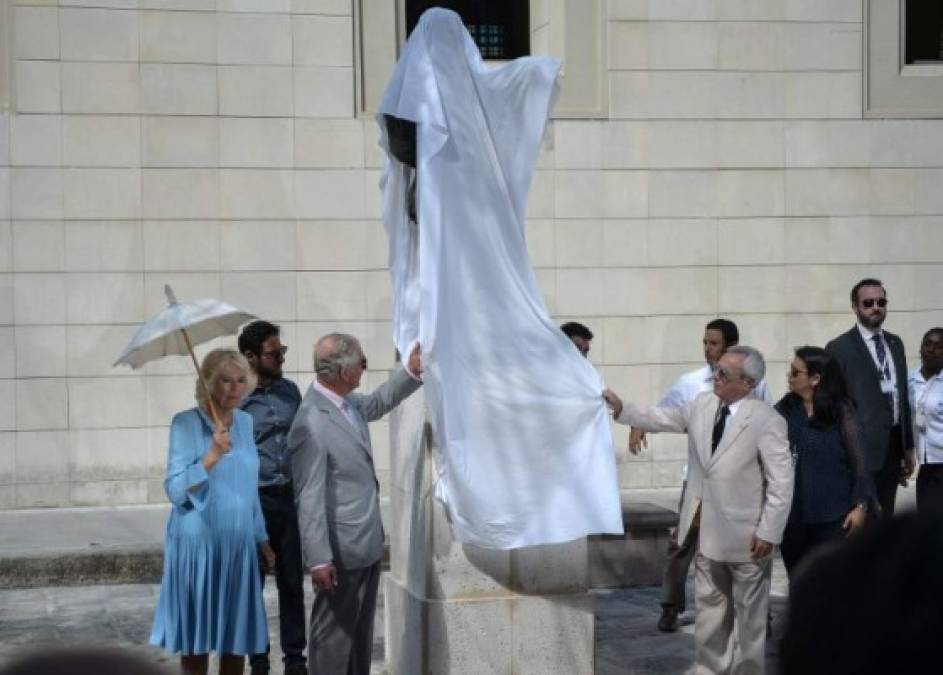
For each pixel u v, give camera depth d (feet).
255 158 41.32
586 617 21.66
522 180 21.72
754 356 22.21
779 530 21.84
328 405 20.70
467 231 20.94
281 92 41.39
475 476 20.63
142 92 40.68
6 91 40.14
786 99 43.86
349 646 20.94
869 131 44.24
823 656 3.82
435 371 20.43
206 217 41.09
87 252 40.50
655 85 43.34
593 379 21.39
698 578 22.81
